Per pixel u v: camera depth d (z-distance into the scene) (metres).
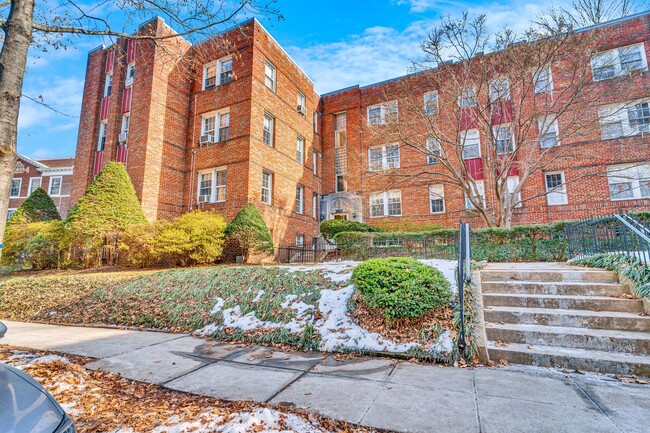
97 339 5.71
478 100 12.24
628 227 5.48
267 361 4.38
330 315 5.54
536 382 3.40
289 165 16.73
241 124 14.32
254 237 12.09
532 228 9.14
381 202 18.73
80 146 16.66
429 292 4.75
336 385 3.46
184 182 15.50
